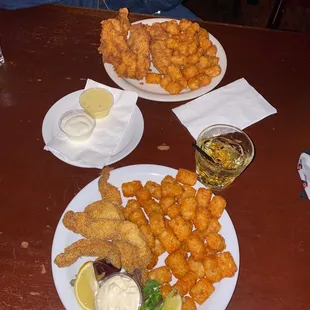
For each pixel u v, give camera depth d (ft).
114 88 2.00
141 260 1.44
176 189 1.63
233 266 1.45
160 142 1.87
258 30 2.36
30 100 1.96
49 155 1.78
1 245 1.52
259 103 2.03
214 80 2.09
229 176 1.68
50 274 1.46
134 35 2.15
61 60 2.11
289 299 1.49
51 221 1.60
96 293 1.36
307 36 2.36
